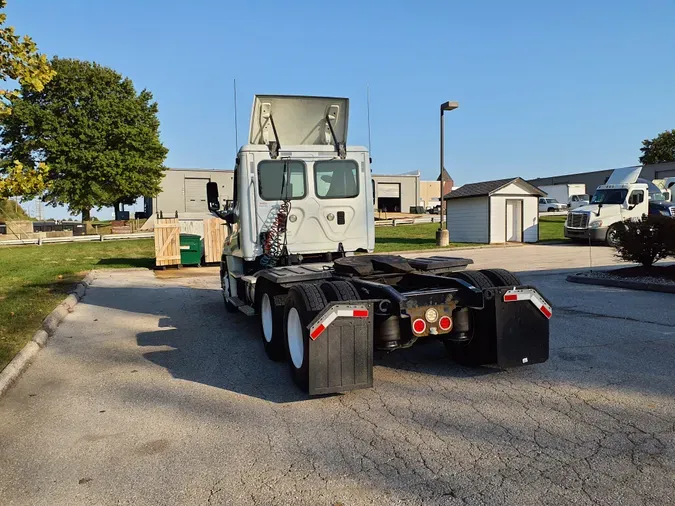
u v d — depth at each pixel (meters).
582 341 6.70
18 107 45.16
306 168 7.18
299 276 5.82
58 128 46.34
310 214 7.20
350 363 4.74
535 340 5.35
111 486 3.44
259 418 4.53
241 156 7.04
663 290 10.31
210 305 10.86
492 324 5.26
